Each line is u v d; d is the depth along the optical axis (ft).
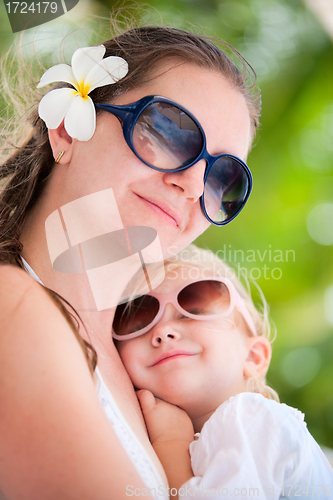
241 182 4.08
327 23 11.62
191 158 3.50
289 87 12.21
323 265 12.07
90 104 3.28
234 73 3.85
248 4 11.74
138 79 3.48
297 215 12.32
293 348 11.30
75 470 2.17
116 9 5.60
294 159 12.49
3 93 4.86
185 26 5.65
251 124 4.46
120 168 3.28
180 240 3.84
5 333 2.31
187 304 4.45
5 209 3.48
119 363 3.87
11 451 2.17
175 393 4.08
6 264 2.75
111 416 2.77
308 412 10.71
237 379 4.54
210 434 3.32
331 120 12.30
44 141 3.65
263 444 3.22
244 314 4.97
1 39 7.59
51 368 2.29
